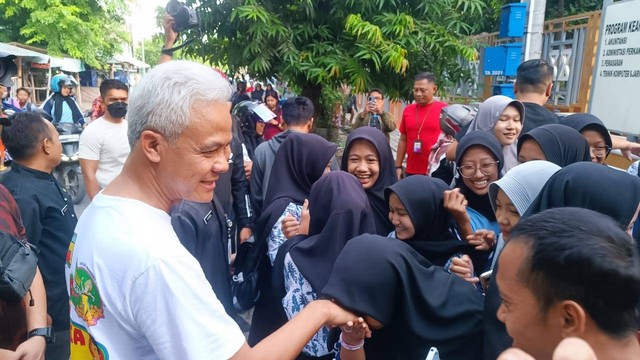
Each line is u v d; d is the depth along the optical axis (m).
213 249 2.15
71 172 6.64
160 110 0.98
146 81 1.01
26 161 2.19
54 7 15.70
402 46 4.47
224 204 2.87
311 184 2.50
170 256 0.97
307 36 4.55
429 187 1.90
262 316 2.10
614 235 0.82
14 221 1.78
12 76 2.25
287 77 4.75
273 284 1.93
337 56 4.47
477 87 5.62
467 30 4.97
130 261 0.96
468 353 1.38
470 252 1.83
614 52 3.54
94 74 21.58
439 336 1.37
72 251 1.11
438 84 5.03
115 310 0.98
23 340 1.74
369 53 4.31
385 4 4.64
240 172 3.28
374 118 4.92
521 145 2.21
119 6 18.47
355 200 1.81
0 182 2.16
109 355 1.00
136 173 1.07
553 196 1.43
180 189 1.05
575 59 4.34
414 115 4.45
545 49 4.93
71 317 1.12
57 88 7.70
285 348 1.11
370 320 1.35
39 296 1.78
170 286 0.95
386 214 2.37
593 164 1.44
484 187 2.21
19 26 16.59
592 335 0.78
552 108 4.69
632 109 3.32
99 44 17.86
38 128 2.17
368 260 1.36
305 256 1.79
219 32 4.64
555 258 0.80
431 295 1.38
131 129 1.04
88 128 3.27
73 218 2.36
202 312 0.98
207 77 1.01
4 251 1.54
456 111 3.39
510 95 4.15
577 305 0.78
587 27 4.14
